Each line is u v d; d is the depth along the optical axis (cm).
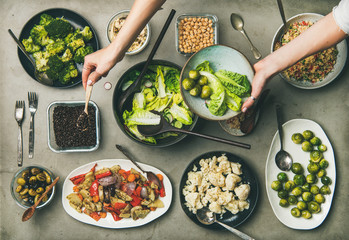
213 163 176
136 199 175
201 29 176
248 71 145
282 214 177
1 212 186
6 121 187
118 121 166
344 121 180
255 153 183
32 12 187
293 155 179
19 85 186
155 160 184
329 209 174
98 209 174
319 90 182
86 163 184
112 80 184
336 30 124
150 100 172
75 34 175
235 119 176
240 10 184
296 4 183
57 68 174
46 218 184
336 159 180
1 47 187
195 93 148
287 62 135
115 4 185
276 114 181
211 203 175
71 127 178
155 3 128
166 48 184
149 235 183
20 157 184
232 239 181
